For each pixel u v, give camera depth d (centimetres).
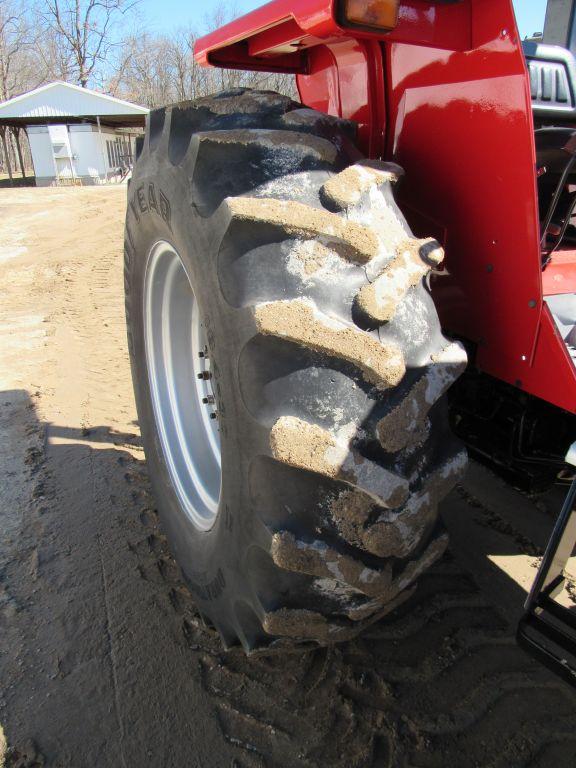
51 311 670
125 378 477
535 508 295
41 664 221
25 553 277
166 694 207
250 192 159
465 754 184
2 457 359
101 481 331
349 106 216
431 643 221
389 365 147
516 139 155
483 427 236
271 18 174
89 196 1662
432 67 172
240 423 160
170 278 249
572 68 238
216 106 181
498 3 147
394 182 167
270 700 203
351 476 146
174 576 261
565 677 144
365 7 145
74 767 185
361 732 191
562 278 196
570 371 164
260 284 153
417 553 168
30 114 2978
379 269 155
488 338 188
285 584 164
